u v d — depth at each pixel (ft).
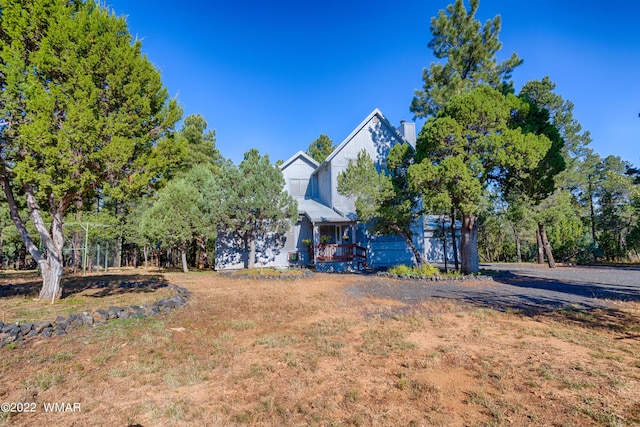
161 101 30.71
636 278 44.45
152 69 29.25
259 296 33.01
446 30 59.47
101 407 11.03
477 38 57.67
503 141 38.50
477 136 40.47
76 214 66.74
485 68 59.36
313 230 64.08
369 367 14.17
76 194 30.07
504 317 22.44
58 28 24.30
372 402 11.15
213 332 19.98
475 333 18.80
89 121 24.34
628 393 11.32
